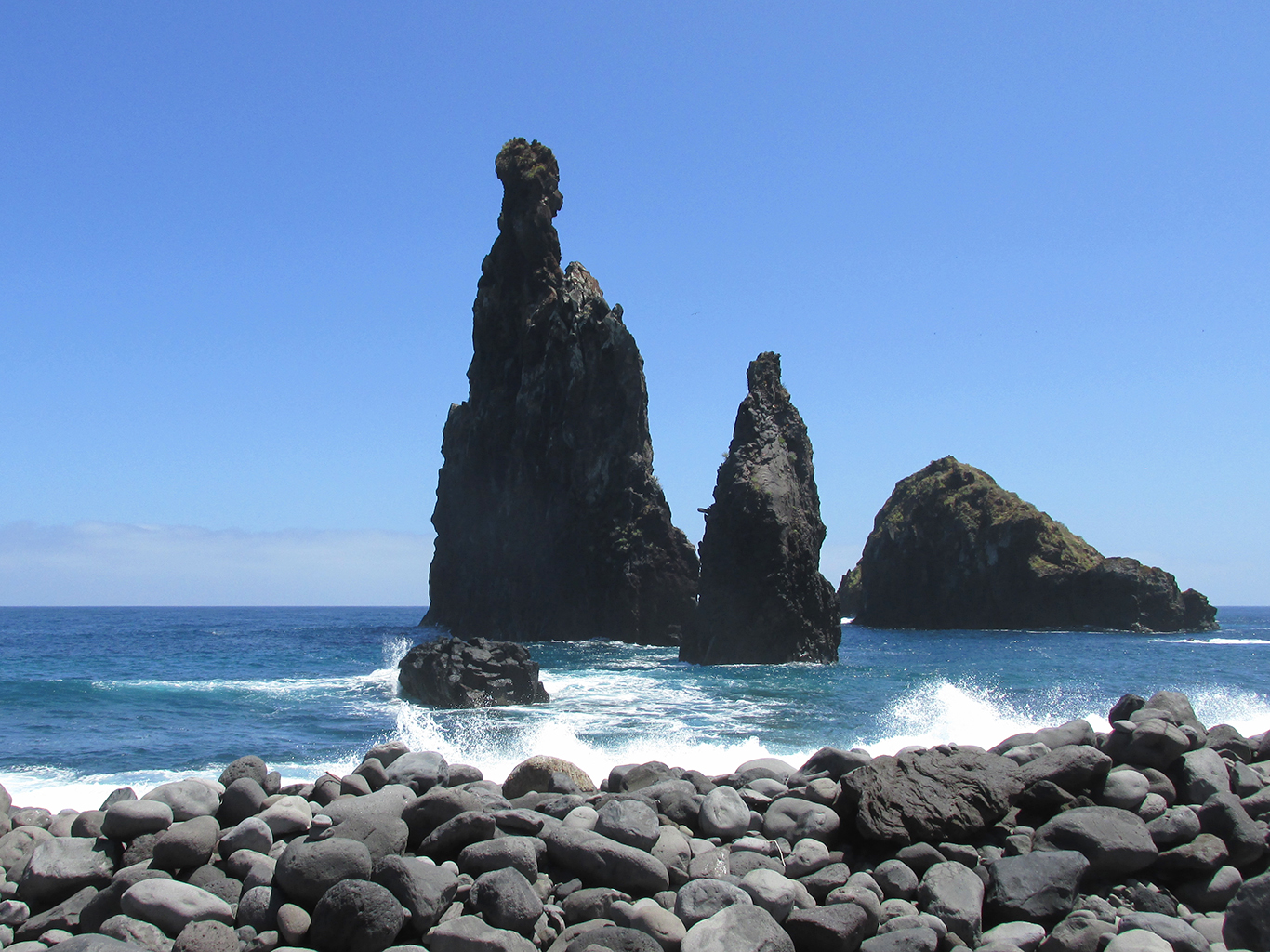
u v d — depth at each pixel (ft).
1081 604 357.20
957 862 26.48
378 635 274.77
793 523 174.60
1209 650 234.58
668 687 120.16
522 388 272.31
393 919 22.16
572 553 254.06
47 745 70.44
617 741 67.97
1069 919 23.65
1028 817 29.91
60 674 138.31
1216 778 31.50
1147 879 27.35
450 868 25.25
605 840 26.40
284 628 324.39
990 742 68.64
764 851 28.09
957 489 392.06
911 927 22.90
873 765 29.89
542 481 264.72
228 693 107.96
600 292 282.77
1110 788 30.53
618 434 253.44
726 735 72.49
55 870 26.35
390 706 96.73
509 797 35.58
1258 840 27.55
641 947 21.36
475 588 279.90
